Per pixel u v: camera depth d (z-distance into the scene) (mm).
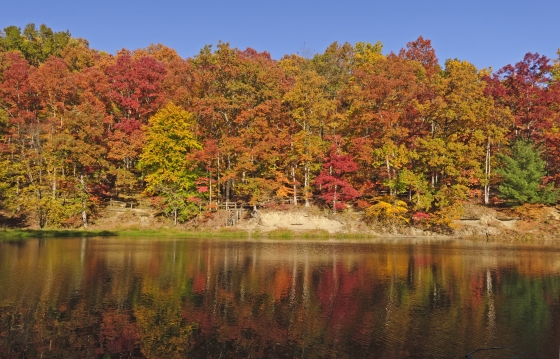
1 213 50594
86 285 22141
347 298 20516
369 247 39688
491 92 57906
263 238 47062
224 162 56875
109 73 63188
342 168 50406
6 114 55781
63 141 49781
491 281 24594
